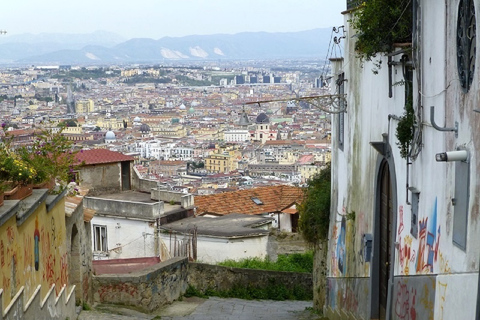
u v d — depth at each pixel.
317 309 20.53
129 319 16.34
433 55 9.84
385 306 13.44
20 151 12.99
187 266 21.36
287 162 159.88
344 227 17.14
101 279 18.17
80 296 16.55
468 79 8.41
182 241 27.94
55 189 14.27
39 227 12.21
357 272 15.50
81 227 16.88
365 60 13.74
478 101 8.03
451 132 9.02
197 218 30.86
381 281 13.79
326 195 19.89
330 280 18.81
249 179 129.00
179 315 18.56
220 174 146.38
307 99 16.88
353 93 15.92
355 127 15.79
